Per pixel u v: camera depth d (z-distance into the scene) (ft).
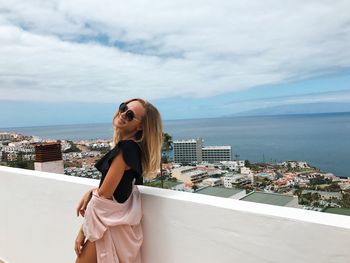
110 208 5.39
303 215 4.26
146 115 5.85
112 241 5.42
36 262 9.23
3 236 10.46
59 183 8.05
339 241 3.77
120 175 5.34
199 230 5.19
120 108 5.88
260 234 4.49
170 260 5.68
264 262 4.46
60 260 8.38
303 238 4.08
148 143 5.89
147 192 6.05
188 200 5.34
